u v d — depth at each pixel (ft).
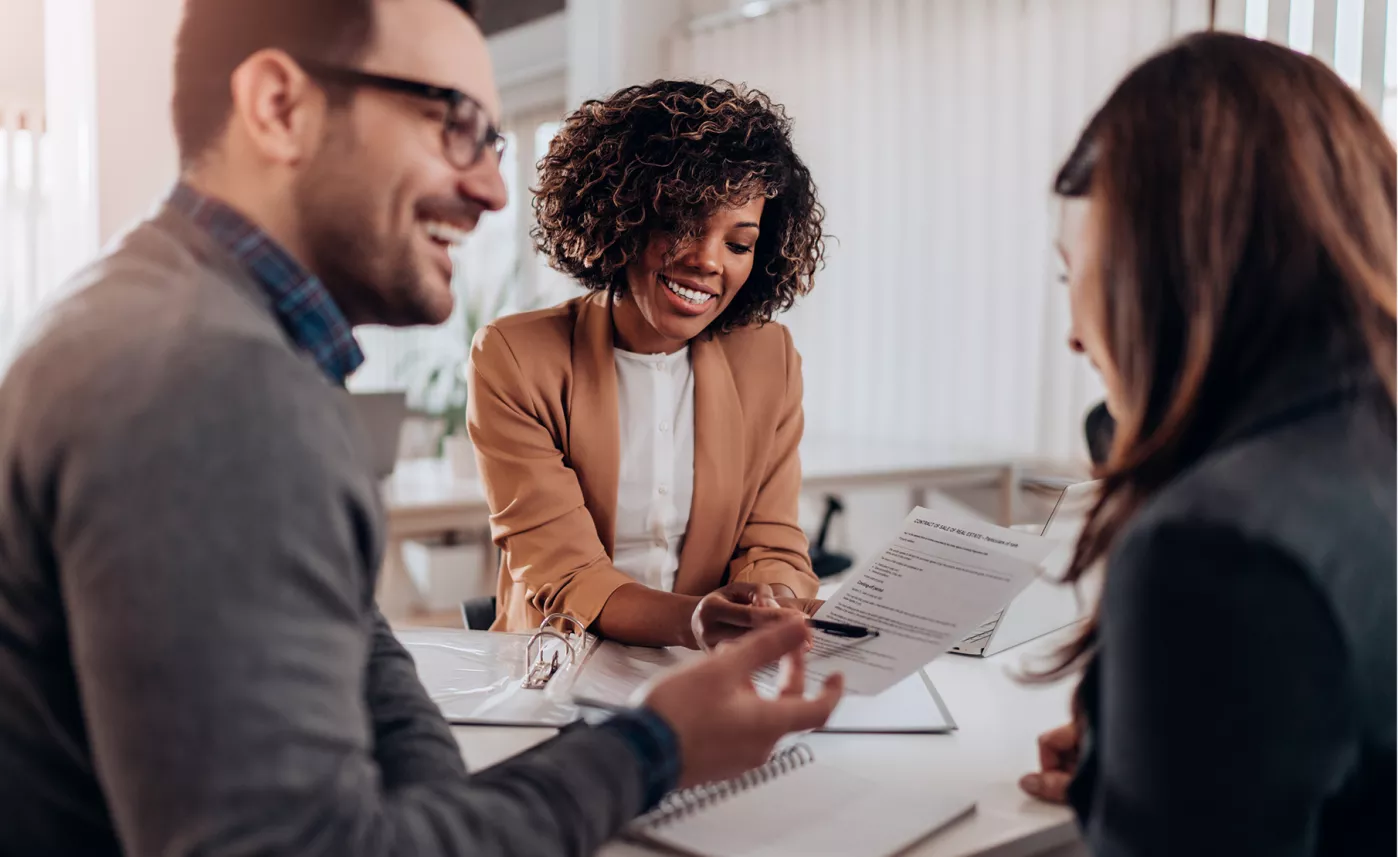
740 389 5.62
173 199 2.40
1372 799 2.20
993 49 12.96
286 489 1.94
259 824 1.82
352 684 2.03
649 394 5.42
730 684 2.64
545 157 5.56
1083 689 2.58
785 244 5.51
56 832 2.22
